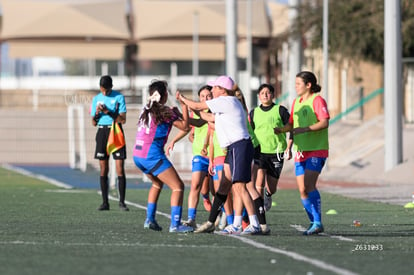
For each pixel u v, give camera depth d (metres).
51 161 112.50
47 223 39.03
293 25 102.19
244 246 30.12
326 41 88.69
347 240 32.56
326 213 46.00
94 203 51.31
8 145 119.56
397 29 74.19
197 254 27.75
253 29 197.38
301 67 99.00
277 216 44.47
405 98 99.38
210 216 34.59
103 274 23.62
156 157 34.53
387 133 74.94
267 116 37.97
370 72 119.56
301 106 35.22
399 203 52.59
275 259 26.58
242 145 33.50
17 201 52.34
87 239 32.03
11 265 25.12
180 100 34.50
